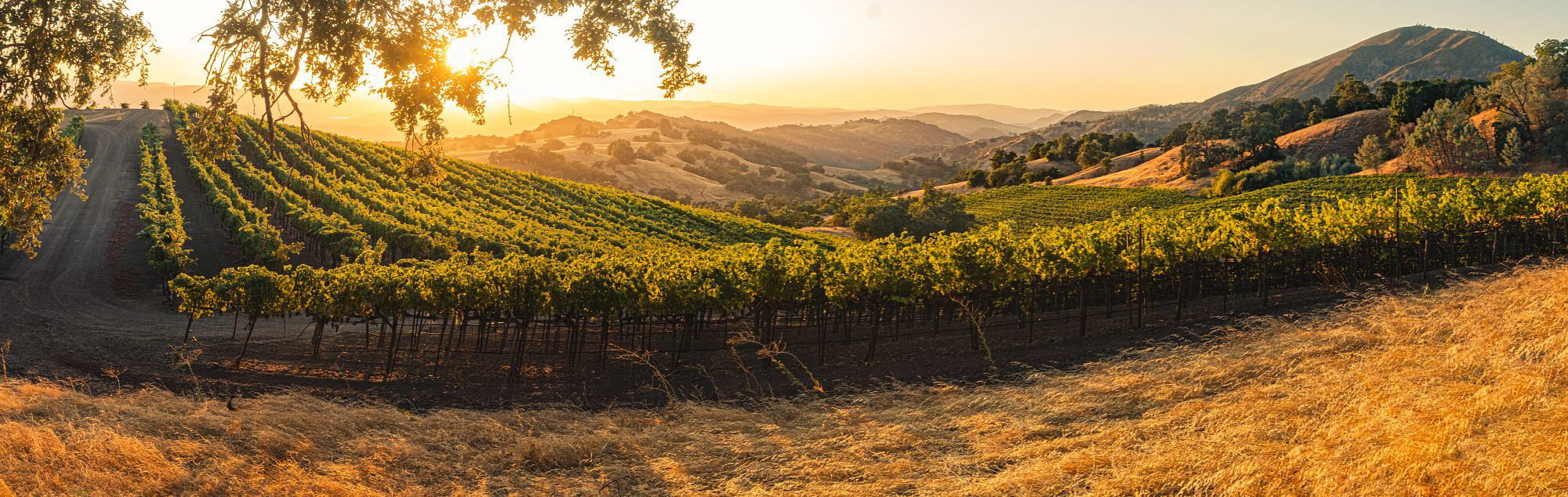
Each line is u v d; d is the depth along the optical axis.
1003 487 7.95
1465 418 7.41
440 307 19.27
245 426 12.07
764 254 18.23
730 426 11.90
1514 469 6.11
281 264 39.50
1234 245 17.95
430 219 51.31
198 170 68.12
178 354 20.83
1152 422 9.39
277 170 67.94
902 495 8.36
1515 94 88.00
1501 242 20.72
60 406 13.20
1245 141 108.75
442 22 10.90
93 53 11.33
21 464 9.86
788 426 11.84
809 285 17.41
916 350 16.78
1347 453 7.16
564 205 76.19
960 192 144.25
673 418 12.88
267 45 10.32
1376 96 126.69
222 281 21.83
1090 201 100.88
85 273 39.88
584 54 11.02
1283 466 7.16
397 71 10.65
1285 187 81.38
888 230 85.31
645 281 17.73
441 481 10.13
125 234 50.38
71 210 56.75
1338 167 92.31
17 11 10.59
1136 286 20.00
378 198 60.03
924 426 10.84
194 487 9.66
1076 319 18.33
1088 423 9.98
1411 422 7.49
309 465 10.50
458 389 16.83
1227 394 10.09
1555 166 77.00
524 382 17.14
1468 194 19.70
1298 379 10.18
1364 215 19.06
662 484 9.62
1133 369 12.31
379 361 19.88
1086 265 17.58
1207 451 7.89
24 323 27.08
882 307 17.84
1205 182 104.25
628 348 19.50
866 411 12.13
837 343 18.45
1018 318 17.98
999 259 17.39
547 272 18.33
